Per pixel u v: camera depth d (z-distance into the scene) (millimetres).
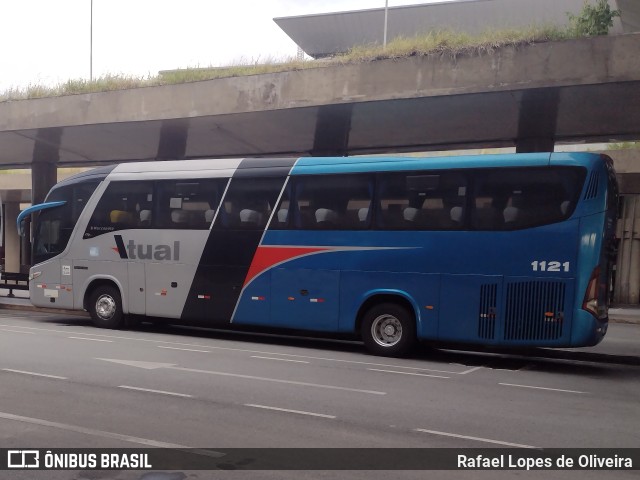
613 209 10906
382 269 11781
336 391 8406
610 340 15070
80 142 21812
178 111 17844
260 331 14930
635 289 27172
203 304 13453
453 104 15594
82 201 15141
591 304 10328
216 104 17359
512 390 8984
